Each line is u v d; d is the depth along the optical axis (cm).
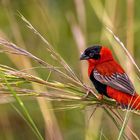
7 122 1355
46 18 1369
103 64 1069
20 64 1270
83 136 1250
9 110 1350
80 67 1279
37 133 845
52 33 1336
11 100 1002
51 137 1196
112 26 1280
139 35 1334
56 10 1388
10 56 1281
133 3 1284
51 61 1261
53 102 1238
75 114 1267
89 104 930
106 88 1021
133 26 1298
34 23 1367
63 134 1259
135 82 1130
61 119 1270
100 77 1037
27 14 1391
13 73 895
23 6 1394
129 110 875
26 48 1328
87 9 1380
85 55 1093
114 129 1213
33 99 1233
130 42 1243
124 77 1026
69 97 917
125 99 966
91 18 1373
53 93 908
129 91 969
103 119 1221
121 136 866
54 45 1294
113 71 1042
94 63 1081
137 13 1359
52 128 1196
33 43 1338
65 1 1395
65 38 1334
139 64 1309
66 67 925
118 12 1332
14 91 881
